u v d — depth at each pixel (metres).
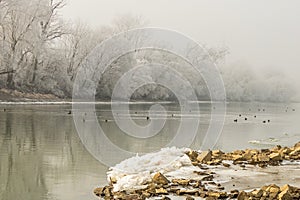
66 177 11.33
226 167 12.90
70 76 63.91
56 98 59.09
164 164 12.53
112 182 10.70
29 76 57.31
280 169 12.75
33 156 14.61
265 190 9.10
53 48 62.59
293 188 9.20
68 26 64.69
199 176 11.38
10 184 10.43
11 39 55.22
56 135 21.39
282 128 31.06
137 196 9.00
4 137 19.78
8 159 13.90
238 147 19.61
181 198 8.94
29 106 47.06
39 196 9.33
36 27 57.50
